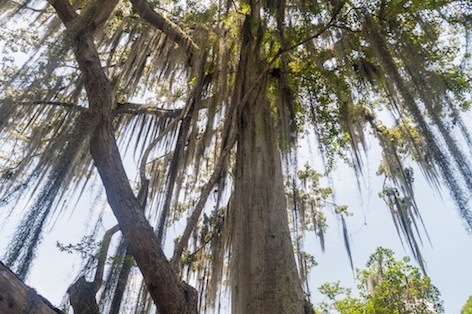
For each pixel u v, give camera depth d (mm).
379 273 11234
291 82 7344
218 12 7645
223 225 8211
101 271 4270
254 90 7051
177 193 7883
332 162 7465
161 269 4281
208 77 7992
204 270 8266
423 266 9242
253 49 7184
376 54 6293
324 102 7348
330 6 6910
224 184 8797
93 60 5230
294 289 5340
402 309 10203
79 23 5434
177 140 8281
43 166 4391
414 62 6195
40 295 2848
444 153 5375
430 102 5824
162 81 9742
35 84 5203
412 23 6578
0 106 5266
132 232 4402
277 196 6266
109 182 4621
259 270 5477
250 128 6848
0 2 6543
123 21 9234
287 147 6852
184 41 8688
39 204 3912
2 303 2432
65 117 5797
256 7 7176
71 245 4254
